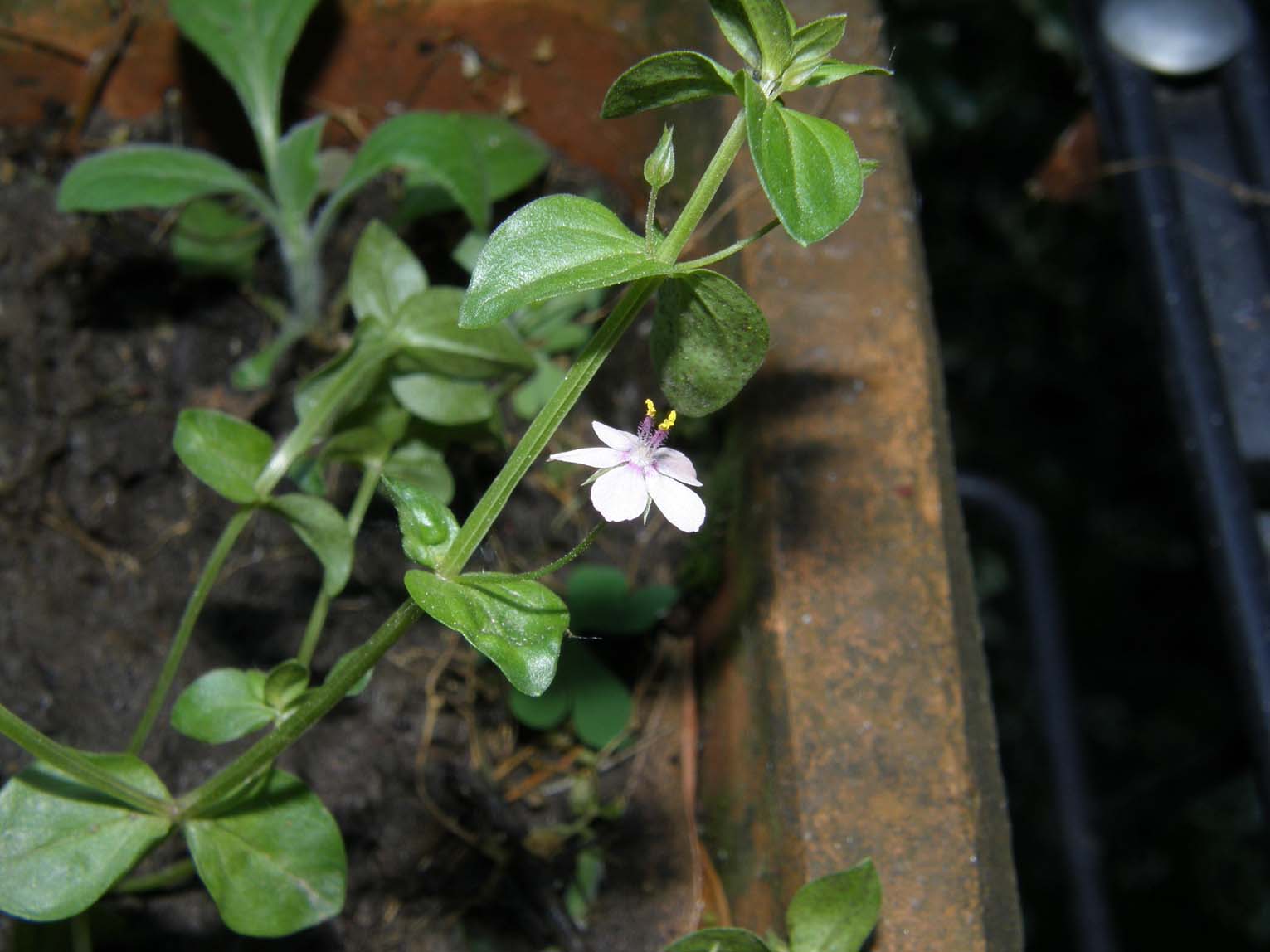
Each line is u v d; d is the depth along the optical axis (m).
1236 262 0.23
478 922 0.20
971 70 0.41
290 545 0.21
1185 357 0.23
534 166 0.22
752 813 0.19
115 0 0.22
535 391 0.22
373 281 0.20
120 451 0.21
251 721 0.17
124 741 0.20
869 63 0.22
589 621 0.21
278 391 0.22
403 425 0.20
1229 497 0.22
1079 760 0.32
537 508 0.22
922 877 0.17
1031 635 0.33
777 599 0.18
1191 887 0.47
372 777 0.20
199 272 0.22
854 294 0.20
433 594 0.15
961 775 0.18
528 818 0.21
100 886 0.16
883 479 0.19
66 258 0.22
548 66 0.23
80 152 0.23
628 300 0.15
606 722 0.21
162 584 0.21
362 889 0.20
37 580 0.20
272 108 0.21
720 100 0.21
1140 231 0.24
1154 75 0.25
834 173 0.14
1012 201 0.44
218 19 0.21
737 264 0.20
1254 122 0.24
